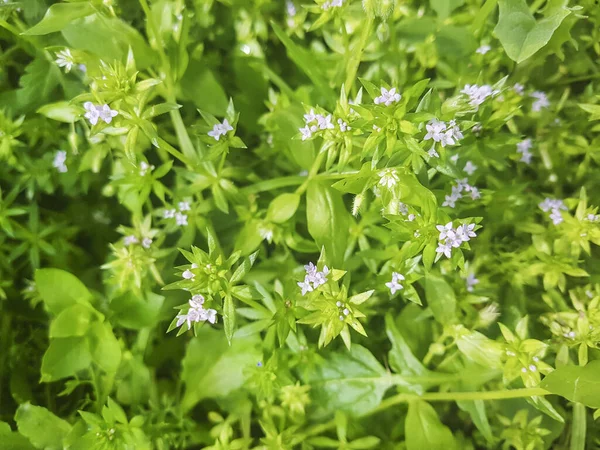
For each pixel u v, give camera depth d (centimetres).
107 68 12
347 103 11
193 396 15
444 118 11
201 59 17
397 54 16
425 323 16
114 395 16
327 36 16
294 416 14
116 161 16
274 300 14
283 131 15
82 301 14
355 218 16
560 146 16
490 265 15
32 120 15
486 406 15
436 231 11
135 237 15
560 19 12
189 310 11
